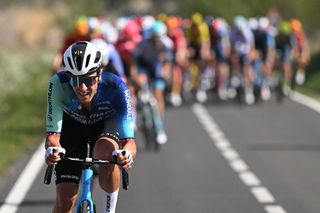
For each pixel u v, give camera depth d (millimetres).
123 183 14438
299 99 52719
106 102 15172
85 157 15836
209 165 28188
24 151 32188
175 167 27797
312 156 30047
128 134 15047
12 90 49500
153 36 33281
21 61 62312
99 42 23797
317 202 22359
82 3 126938
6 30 112625
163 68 33969
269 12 77688
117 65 23969
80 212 14328
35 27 118312
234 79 53281
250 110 46406
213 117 42875
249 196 23141
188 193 23484
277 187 24422
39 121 41281
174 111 46062
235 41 50406
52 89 14906
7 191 24141
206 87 54250
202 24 52438
